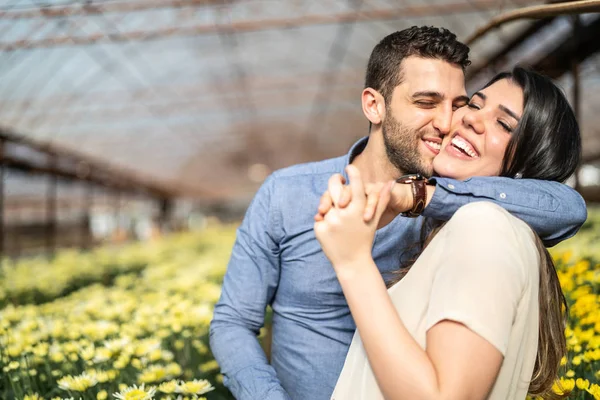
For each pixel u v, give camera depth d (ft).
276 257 4.97
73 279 19.95
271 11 27.27
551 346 3.42
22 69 29.96
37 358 7.18
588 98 33.47
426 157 4.49
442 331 2.73
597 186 28.91
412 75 4.38
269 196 4.98
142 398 5.00
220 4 25.75
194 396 5.31
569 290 8.38
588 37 16.06
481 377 2.63
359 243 2.96
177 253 28.84
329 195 3.01
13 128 35.53
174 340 8.39
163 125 49.52
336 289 4.77
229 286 5.03
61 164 40.68
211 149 67.82
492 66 23.85
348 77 41.70
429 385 2.62
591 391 4.97
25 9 23.43
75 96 36.35
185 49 33.94
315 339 4.86
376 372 2.82
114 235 60.49
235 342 4.70
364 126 56.13
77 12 23.89
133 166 59.82
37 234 52.54
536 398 4.61
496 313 2.70
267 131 62.80
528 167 3.85
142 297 10.98
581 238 16.71
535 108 3.80
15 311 10.71
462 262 2.87
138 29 27.14
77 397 5.85
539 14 5.81
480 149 4.00
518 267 2.86
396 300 3.31
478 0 24.54
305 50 36.32
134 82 38.17
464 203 3.44
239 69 39.22
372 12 26.37
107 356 6.59
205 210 125.90
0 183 31.78
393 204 3.34
